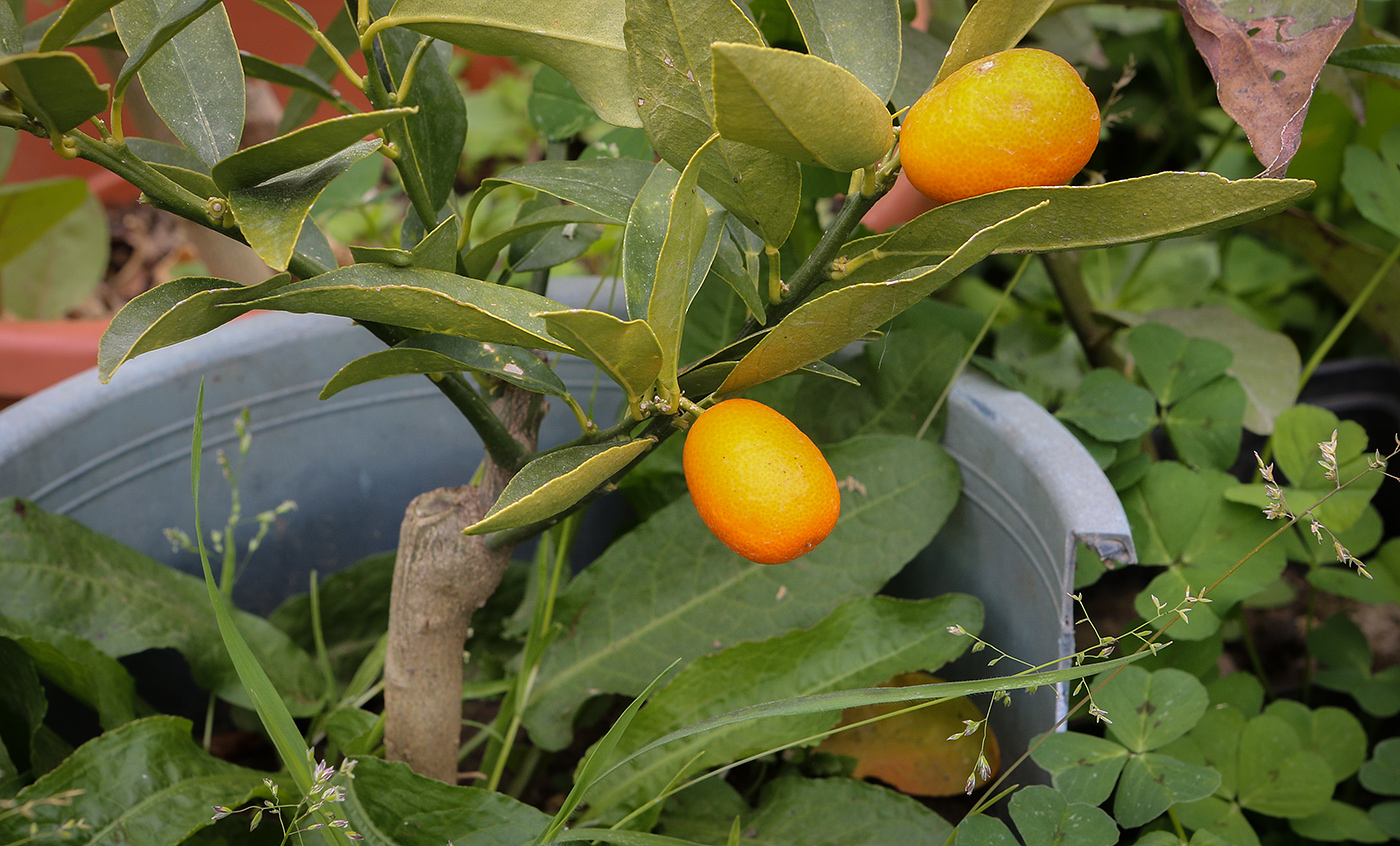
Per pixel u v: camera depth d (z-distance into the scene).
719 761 0.52
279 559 0.69
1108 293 0.97
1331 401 0.90
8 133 0.89
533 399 0.50
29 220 0.87
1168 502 0.63
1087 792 0.51
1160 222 0.37
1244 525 0.63
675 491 0.65
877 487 0.57
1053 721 0.50
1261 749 0.59
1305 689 0.75
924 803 0.57
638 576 0.59
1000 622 0.56
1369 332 1.01
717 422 0.38
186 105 0.43
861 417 0.62
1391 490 0.87
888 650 0.53
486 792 0.48
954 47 0.37
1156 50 1.07
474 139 1.30
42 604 0.53
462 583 0.50
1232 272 1.02
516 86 1.35
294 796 0.50
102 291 1.09
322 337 0.65
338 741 0.55
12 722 0.53
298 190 0.39
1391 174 0.73
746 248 0.44
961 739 0.56
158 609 0.56
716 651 0.56
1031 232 0.38
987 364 0.59
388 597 0.68
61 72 0.34
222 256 0.71
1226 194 0.35
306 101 0.55
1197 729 0.61
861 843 0.51
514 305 0.40
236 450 0.65
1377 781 0.60
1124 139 1.10
